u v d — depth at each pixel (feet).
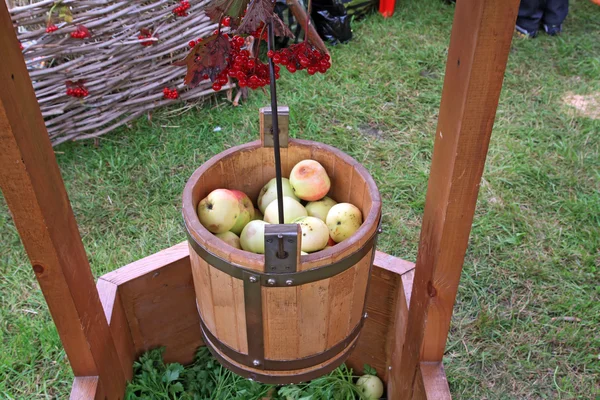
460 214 3.47
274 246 3.36
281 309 3.72
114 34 8.59
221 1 3.19
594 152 9.12
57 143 8.84
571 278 6.94
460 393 5.72
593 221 7.78
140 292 4.87
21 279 6.82
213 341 4.29
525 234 7.55
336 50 11.78
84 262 3.88
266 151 4.58
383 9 13.33
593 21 13.58
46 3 7.77
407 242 7.43
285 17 10.69
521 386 5.78
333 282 3.69
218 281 3.75
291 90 10.44
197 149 9.05
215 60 3.37
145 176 8.48
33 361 5.83
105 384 4.33
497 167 8.70
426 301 3.98
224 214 4.09
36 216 3.22
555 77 11.23
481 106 2.99
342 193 4.59
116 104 9.18
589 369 5.92
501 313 6.50
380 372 5.51
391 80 10.89
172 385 5.17
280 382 4.23
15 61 2.90
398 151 9.09
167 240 7.38
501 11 2.67
